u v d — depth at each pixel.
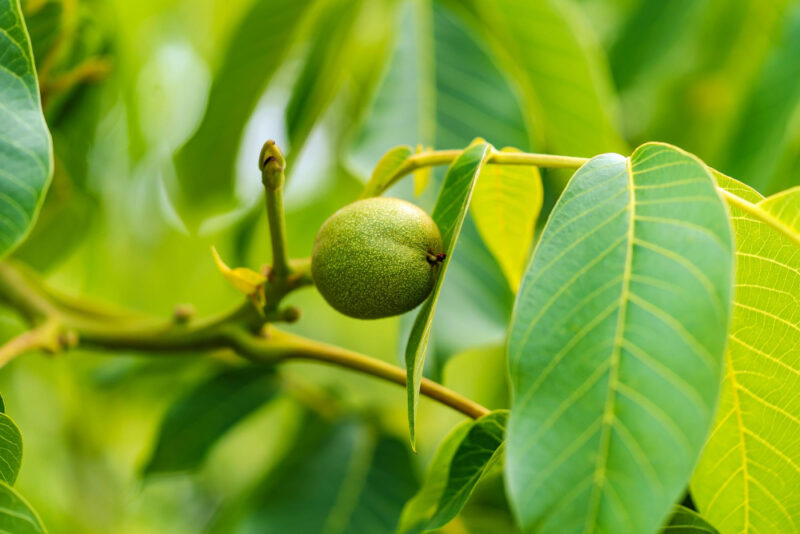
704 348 0.45
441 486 0.55
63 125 0.69
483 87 0.71
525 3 0.77
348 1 0.80
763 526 0.52
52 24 0.62
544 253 0.47
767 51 0.82
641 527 0.44
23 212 0.49
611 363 0.46
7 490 0.49
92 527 1.14
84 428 1.05
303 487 0.68
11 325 0.88
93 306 0.65
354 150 0.68
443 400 0.56
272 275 0.56
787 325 0.51
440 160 0.55
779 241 0.51
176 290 1.01
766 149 0.80
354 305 0.53
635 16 0.90
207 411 0.72
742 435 0.52
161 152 0.96
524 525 0.45
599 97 0.78
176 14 0.95
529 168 0.57
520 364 0.46
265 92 0.81
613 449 0.45
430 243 0.53
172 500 1.36
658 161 0.48
